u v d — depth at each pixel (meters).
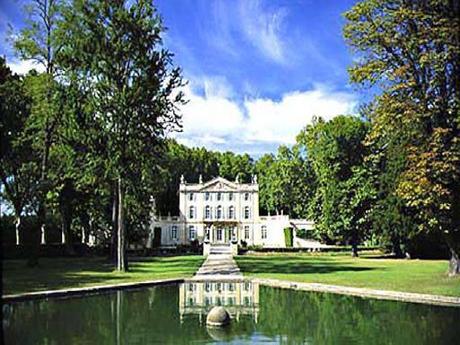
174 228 83.38
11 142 31.58
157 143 30.28
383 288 19.83
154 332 11.98
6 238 43.53
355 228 48.97
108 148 28.94
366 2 22.91
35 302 17.06
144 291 20.72
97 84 28.42
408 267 33.28
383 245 47.47
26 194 34.97
